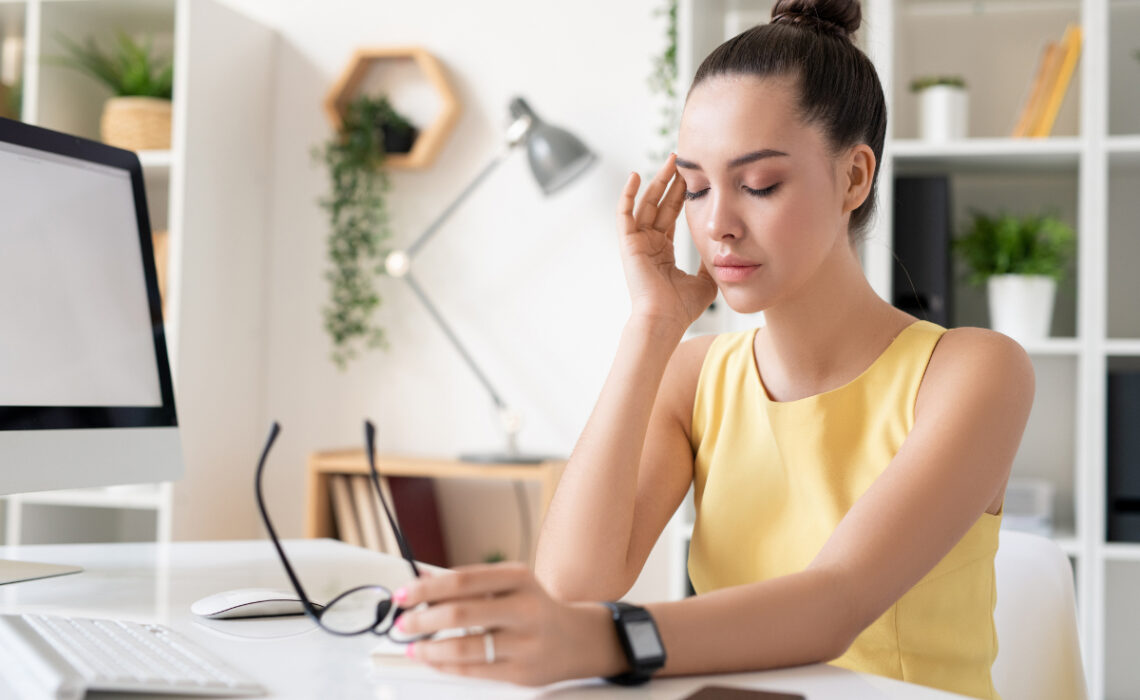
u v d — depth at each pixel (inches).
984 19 94.3
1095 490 80.0
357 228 113.0
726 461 42.0
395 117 111.2
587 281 108.0
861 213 39.4
